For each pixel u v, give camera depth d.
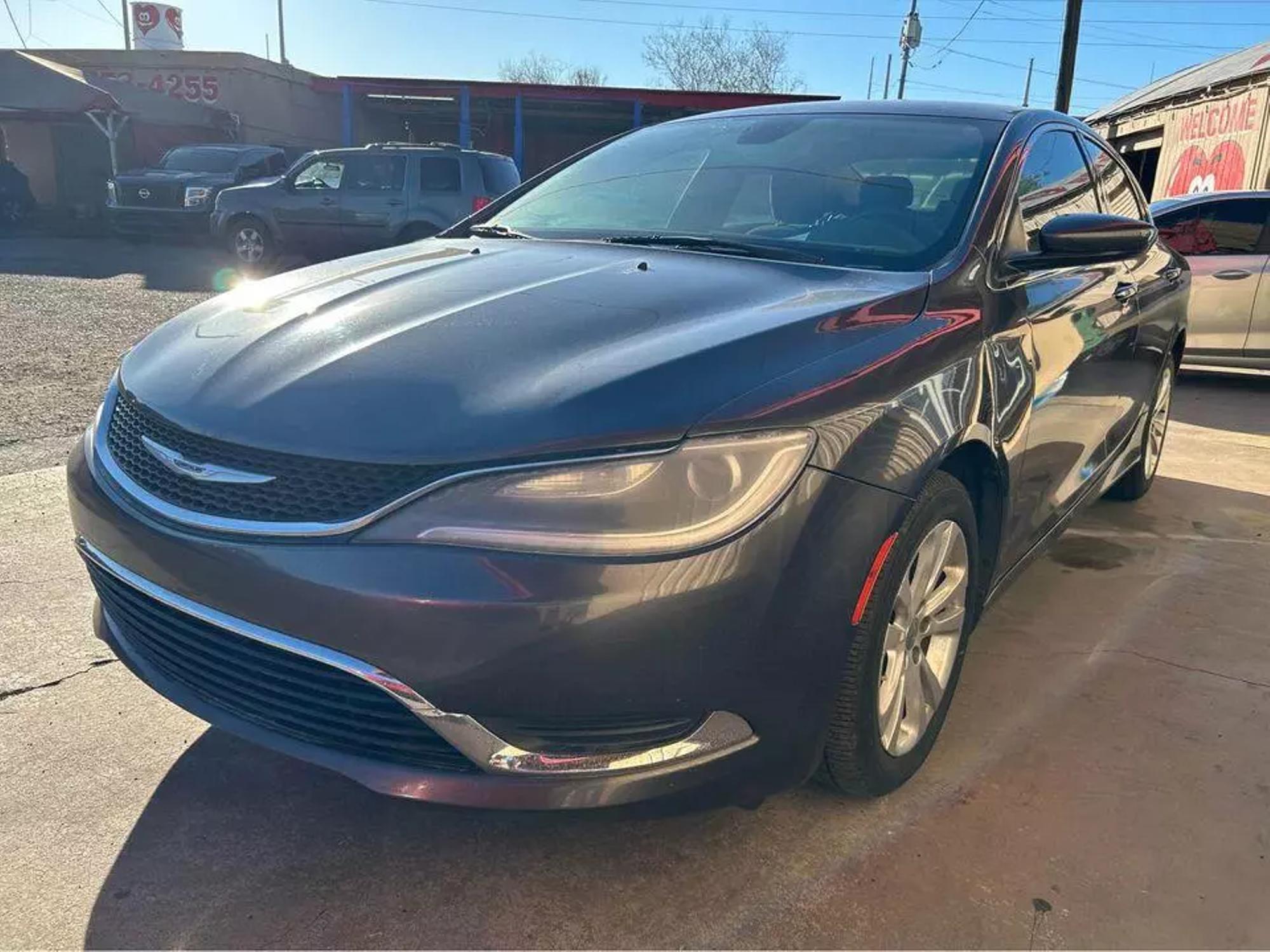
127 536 2.01
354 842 2.23
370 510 1.76
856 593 1.94
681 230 3.00
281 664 1.88
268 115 23.86
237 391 2.01
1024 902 2.08
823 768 2.22
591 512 1.72
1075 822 2.34
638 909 2.05
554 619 1.71
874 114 3.30
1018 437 2.61
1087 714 2.82
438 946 1.94
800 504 1.84
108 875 2.10
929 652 2.46
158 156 21.81
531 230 3.22
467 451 1.75
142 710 2.72
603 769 1.82
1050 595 3.67
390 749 1.88
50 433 5.21
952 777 2.50
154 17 28.03
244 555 1.83
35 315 8.86
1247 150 12.66
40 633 3.09
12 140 21.47
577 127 29.28
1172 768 2.57
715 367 1.90
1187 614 3.52
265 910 2.02
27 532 3.86
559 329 2.09
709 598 1.77
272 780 2.44
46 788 2.37
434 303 2.30
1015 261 2.70
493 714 1.77
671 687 1.78
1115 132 17.92
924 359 2.18
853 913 2.04
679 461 1.76
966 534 2.45
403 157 12.76
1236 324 7.91
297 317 2.29
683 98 23.53
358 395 1.90
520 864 2.18
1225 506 4.82
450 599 1.70
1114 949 1.97
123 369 2.40
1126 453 4.18
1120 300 3.54
